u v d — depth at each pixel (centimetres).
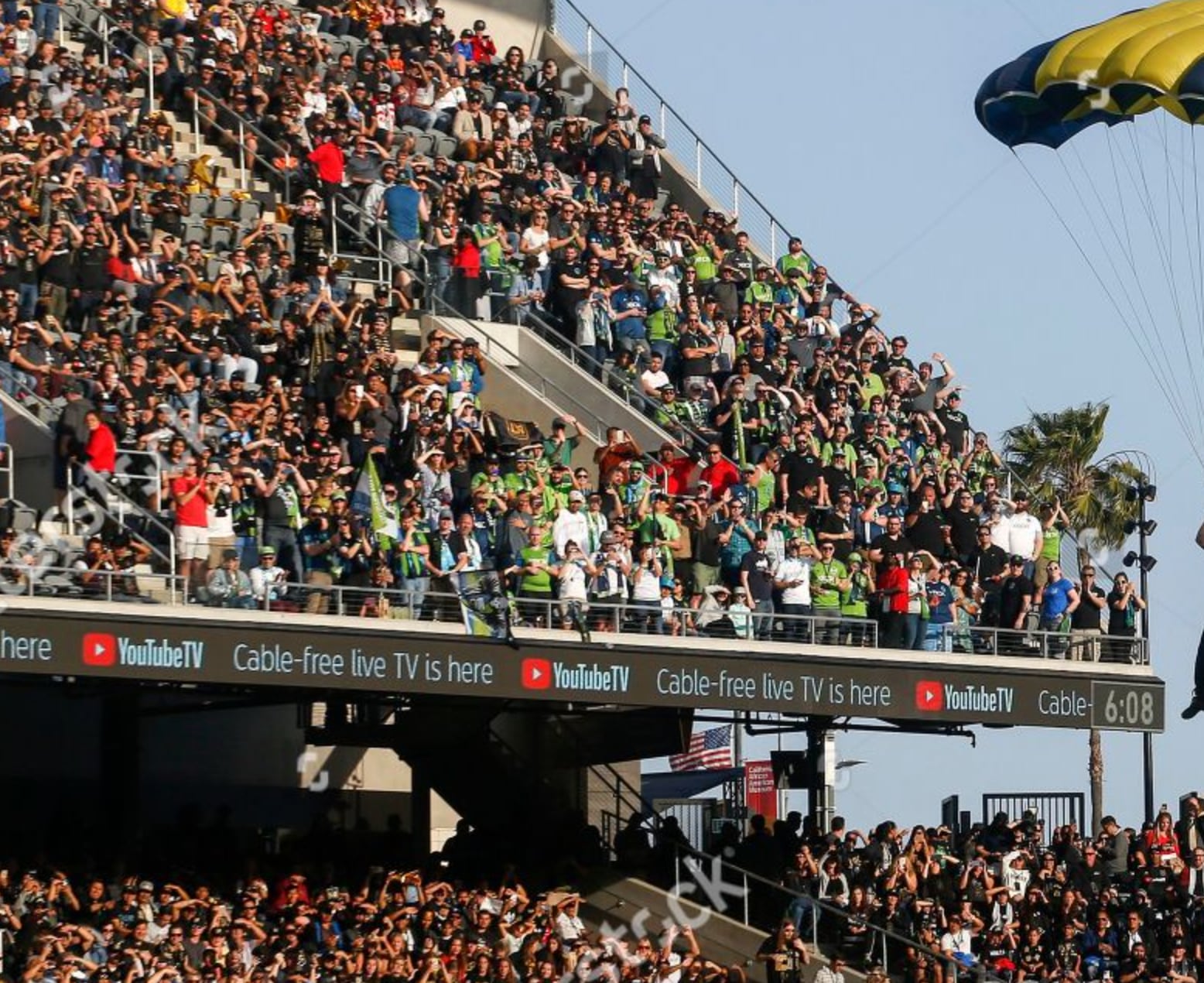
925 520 10975
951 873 10506
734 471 10581
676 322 11538
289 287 10425
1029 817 10944
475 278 11162
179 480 9012
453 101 12431
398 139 11931
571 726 11094
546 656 9575
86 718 10762
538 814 10962
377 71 12206
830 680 10188
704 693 9906
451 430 10062
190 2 11894
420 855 10656
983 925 10406
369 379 9994
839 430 11256
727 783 12425
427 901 9631
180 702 11006
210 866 10081
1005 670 10600
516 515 9712
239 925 9050
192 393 9575
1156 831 10888
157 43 11512
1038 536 11038
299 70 11794
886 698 10300
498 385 11025
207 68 11456
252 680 8981
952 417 11919
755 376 11275
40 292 9788
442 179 11775
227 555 9069
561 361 11181
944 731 11138
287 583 9069
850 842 10556
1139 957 10325
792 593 10225
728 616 10031
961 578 10762
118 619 8719
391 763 11750
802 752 11094
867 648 10306
